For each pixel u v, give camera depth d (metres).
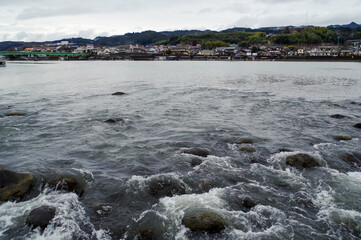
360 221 7.95
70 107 23.42
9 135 15.56
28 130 16.53
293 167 11.41
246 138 14.77
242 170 11.09
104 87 37.78
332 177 10.66
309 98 28.73
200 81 46.47
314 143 14.45
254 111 22.19
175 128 17.12
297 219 8.05
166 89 35.53
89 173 10.75
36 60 175.25
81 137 15.28
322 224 7.85
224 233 7.36
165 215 8.07
